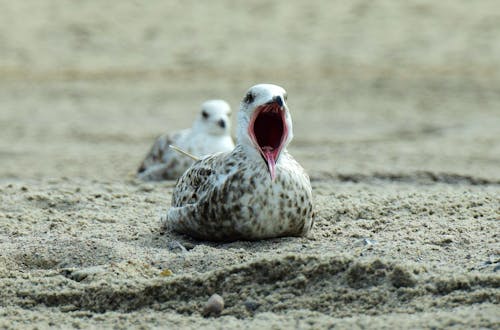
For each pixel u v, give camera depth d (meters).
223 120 14.73
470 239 9.11
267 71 30.47
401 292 7.48
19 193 11.93
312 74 30.05
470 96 27.12
